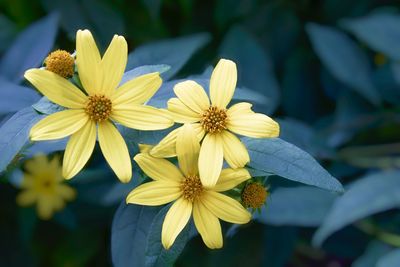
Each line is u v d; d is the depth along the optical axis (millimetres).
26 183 556
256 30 644
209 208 350
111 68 348
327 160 603
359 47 641
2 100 390
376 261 552
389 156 604
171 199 348
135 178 397
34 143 368
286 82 652
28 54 488
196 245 575
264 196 353
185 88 352
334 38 619
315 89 657
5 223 585
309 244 625
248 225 560
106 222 591
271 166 340
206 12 636
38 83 338
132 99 348
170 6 631
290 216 508
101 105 344
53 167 553
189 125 342
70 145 342
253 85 578
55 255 611
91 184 552
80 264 610
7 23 582
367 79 612
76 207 578
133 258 361
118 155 342
